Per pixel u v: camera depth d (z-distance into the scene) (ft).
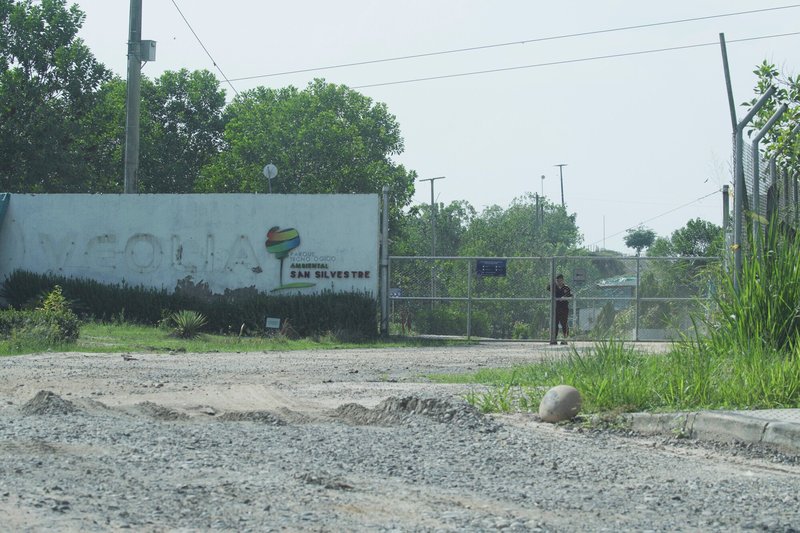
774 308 46.37
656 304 102.17
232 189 211.82
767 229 49.80
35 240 114.52
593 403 39.99
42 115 174.91
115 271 112.57
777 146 57.72
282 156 207.31
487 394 46.57
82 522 20.24
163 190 233.76
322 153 207.41
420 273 115.65
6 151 173.88
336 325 104.27
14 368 62.34
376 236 107.76
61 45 181.88
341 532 19.92
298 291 108.88
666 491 25.39
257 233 109.81
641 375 42.32
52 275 113.09
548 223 390.63
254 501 22.74
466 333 107.96
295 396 49.08
